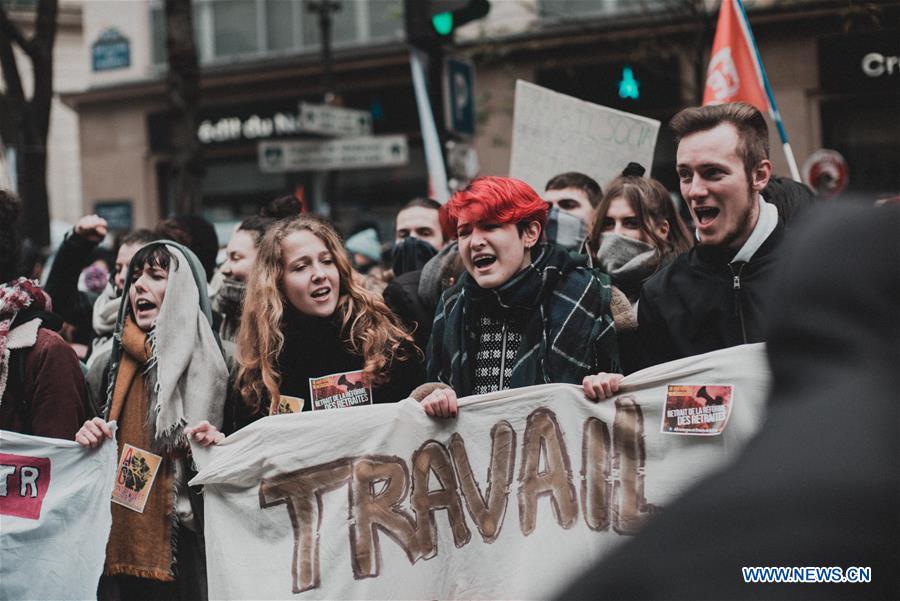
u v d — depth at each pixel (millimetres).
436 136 7094
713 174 3104
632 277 3961
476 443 3330
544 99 5277
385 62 17469
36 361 3521
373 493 3355
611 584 852
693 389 3125
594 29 14383
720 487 879
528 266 3379
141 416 3695
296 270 3578
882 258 920
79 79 23094
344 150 9305
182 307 3699
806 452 874
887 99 13312
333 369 3580
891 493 844
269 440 3402
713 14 9953
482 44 13133
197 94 9516
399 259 4992
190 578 3688
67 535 3479
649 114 14180
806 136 13586
